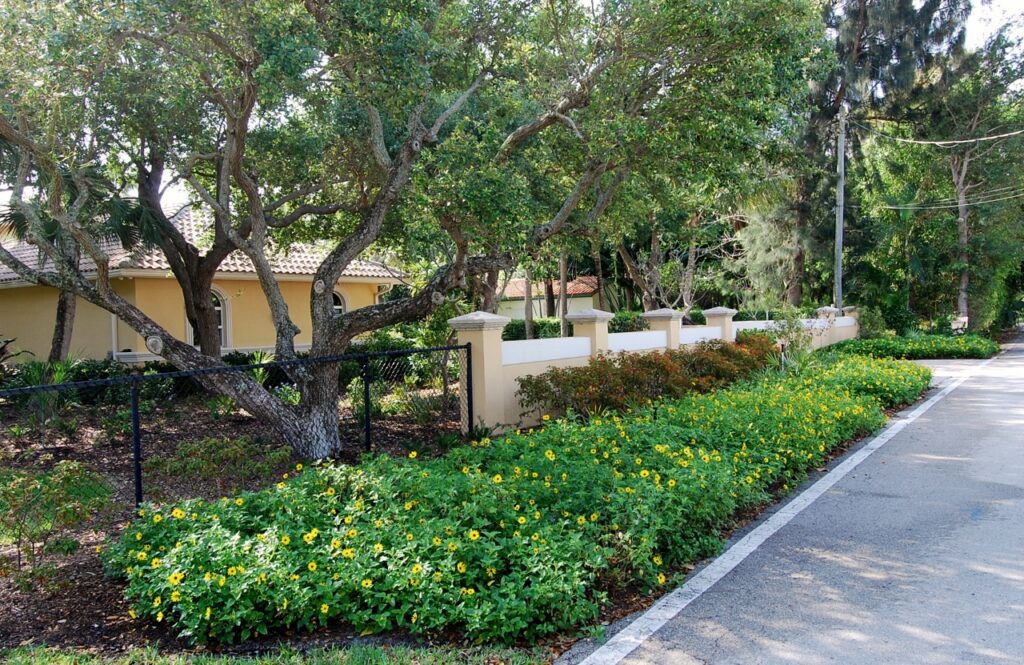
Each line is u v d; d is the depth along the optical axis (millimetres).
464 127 10656
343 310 21750
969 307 27062
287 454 7590
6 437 9836
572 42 10500
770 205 21594
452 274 9016
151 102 9547
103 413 11664
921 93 25328
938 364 19219
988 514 5980
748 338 14922
